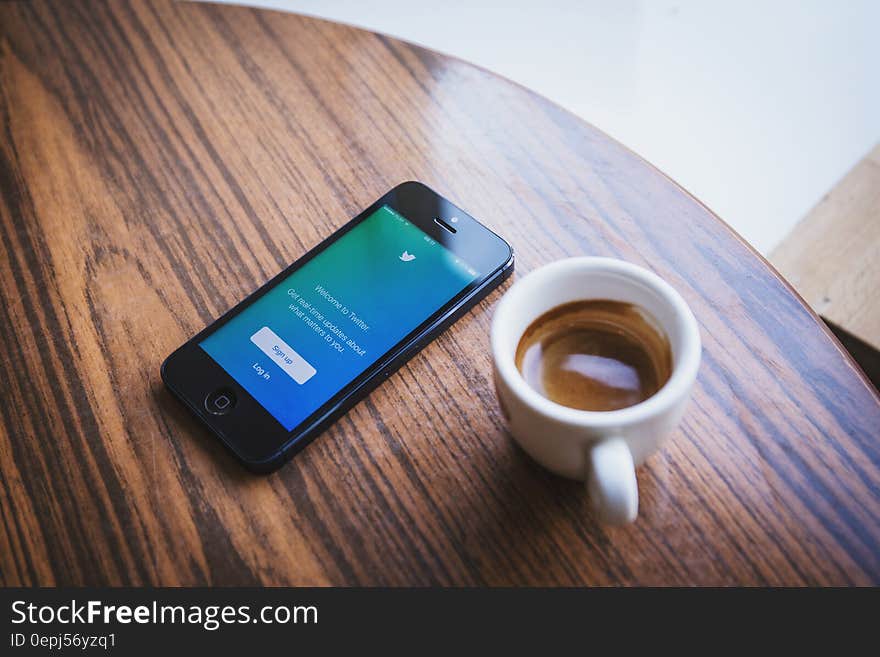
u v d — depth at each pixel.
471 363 0.60
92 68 0.80
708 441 0.56
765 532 0.53
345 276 0.64
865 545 0.52
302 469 0.57
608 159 0.70
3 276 0.68
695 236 0.65
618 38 1.39
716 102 1.31
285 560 0.54
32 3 0.84
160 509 0.56
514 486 0.55
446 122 0.73
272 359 0.60
